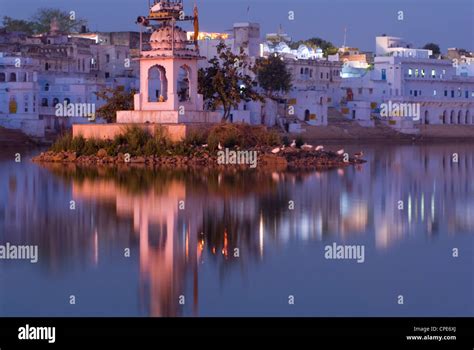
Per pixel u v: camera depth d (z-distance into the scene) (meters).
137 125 81.06
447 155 102.81
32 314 28.98
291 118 142.00
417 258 36.56
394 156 99.69
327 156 84.12
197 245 38.16
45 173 68.12
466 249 38.31
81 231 41.12
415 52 179.38
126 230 41.41
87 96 121.56
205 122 83.38
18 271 33.75
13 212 46.75
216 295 30.77
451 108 177.62
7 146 107.25
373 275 33.66
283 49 170.75
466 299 30.59
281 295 30.92
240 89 102.06
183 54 82.06
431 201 54.34
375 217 46.97
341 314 29.14
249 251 37.25
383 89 165.88
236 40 151.38
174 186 58.62
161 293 31.00
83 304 29.81
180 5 83.06
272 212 47.50
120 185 59.16
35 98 114.69
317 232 41.78
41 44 139.38
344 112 155.25
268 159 78.62
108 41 153.62
